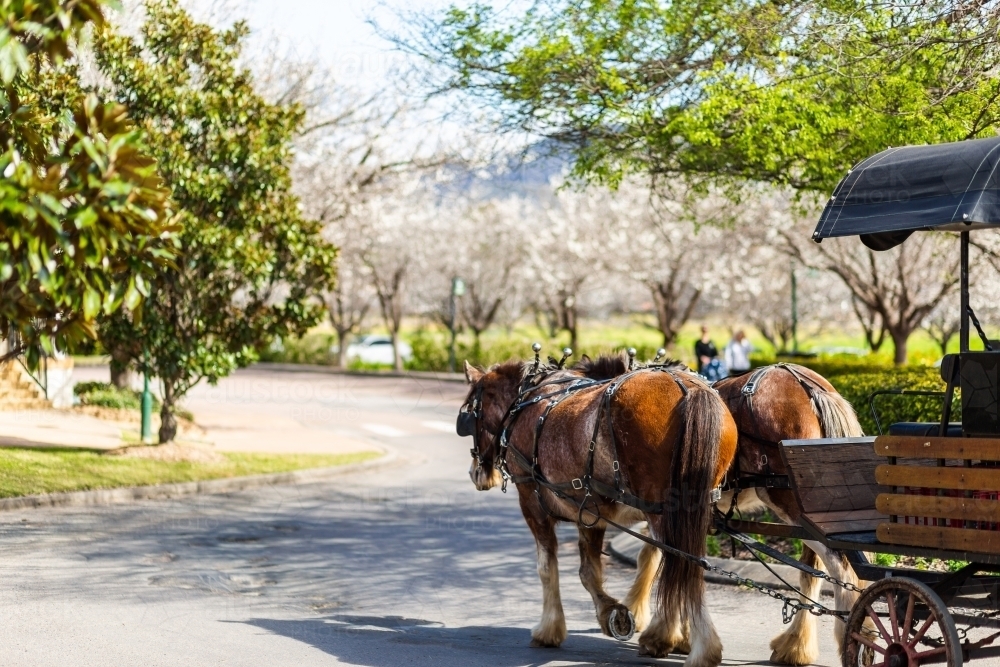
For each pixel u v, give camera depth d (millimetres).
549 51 12594
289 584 9875
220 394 34656
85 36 4648
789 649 7125
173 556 10992
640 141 13570
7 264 4086
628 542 12125
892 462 5688
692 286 41094
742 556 10602
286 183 18125
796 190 14039
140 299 4652
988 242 22344
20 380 24000
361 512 14492
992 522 5301
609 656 7309
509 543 12453
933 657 5281
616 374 8102
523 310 54844
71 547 11273
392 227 42375
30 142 4738
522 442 7824
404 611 8938
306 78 25047
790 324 47562
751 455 7336
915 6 10781
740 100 11859
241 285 18078
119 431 20797
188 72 17656
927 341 60094
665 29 12648
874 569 6043
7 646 7176
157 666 6770
